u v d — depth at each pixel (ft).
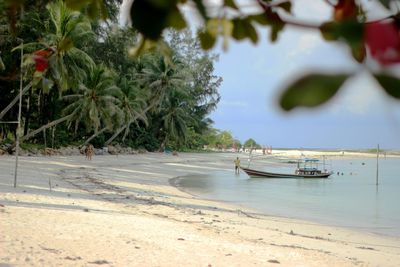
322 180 162.71
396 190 125.39
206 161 244.22
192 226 47.14
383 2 2.12
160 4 2.59
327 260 37.19
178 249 34.65
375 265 38.60
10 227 34.91
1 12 4.30
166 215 56.03
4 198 52.08
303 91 1.90
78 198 62.44
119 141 232.94
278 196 104.68
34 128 172.65
